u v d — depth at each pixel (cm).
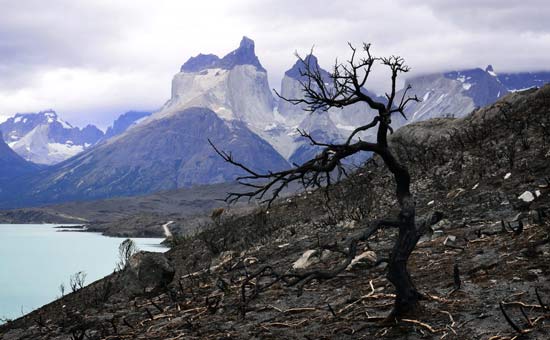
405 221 829
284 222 2405
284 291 1242
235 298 1282
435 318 847
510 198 1625
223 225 2778
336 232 1961
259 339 920
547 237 1130
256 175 751
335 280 1256
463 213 1639
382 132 799
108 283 1967
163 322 1205
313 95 748
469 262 1136
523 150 1989
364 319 917
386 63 772
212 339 971
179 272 2272
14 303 3403
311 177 760
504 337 745
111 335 1174
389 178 2391
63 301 2095
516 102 2622
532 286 918
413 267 1205
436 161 2350
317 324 947
